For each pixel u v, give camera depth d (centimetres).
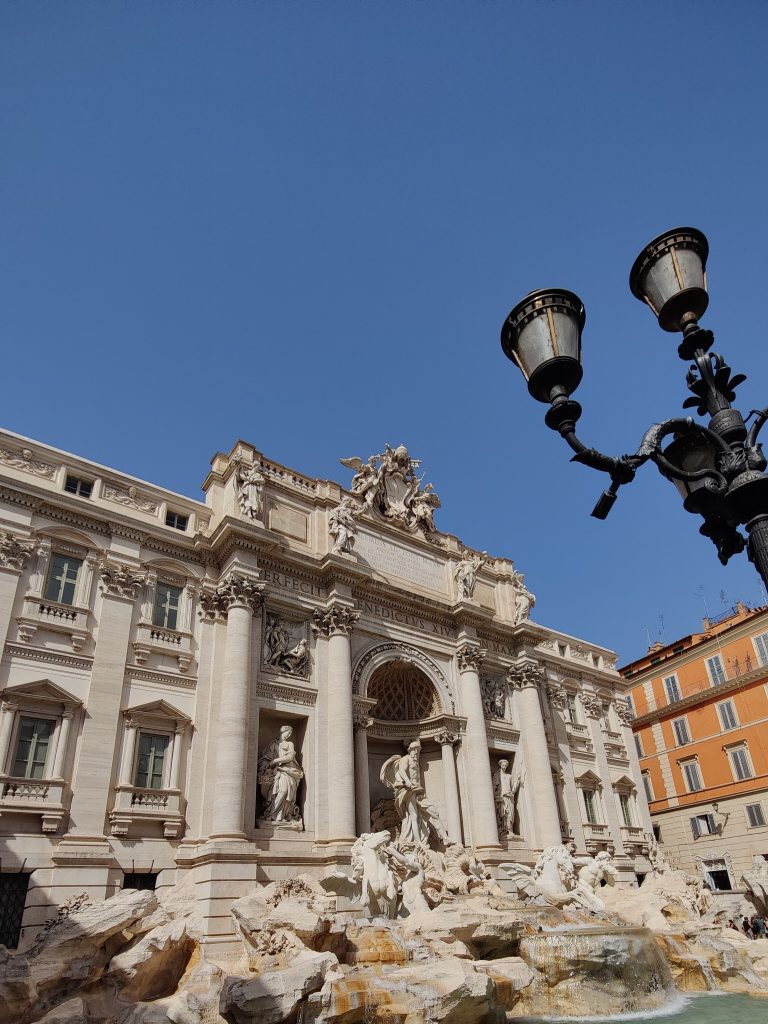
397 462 4466
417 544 4275
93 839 2511
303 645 3384
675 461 836
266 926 2097
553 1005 2109
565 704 5003
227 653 3034
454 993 1708
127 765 2716
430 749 3956
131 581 3036
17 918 2314
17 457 3002
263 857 2778
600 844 4538
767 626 5200
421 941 2150
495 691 4325
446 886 2998
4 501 2844
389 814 3584
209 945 2353
